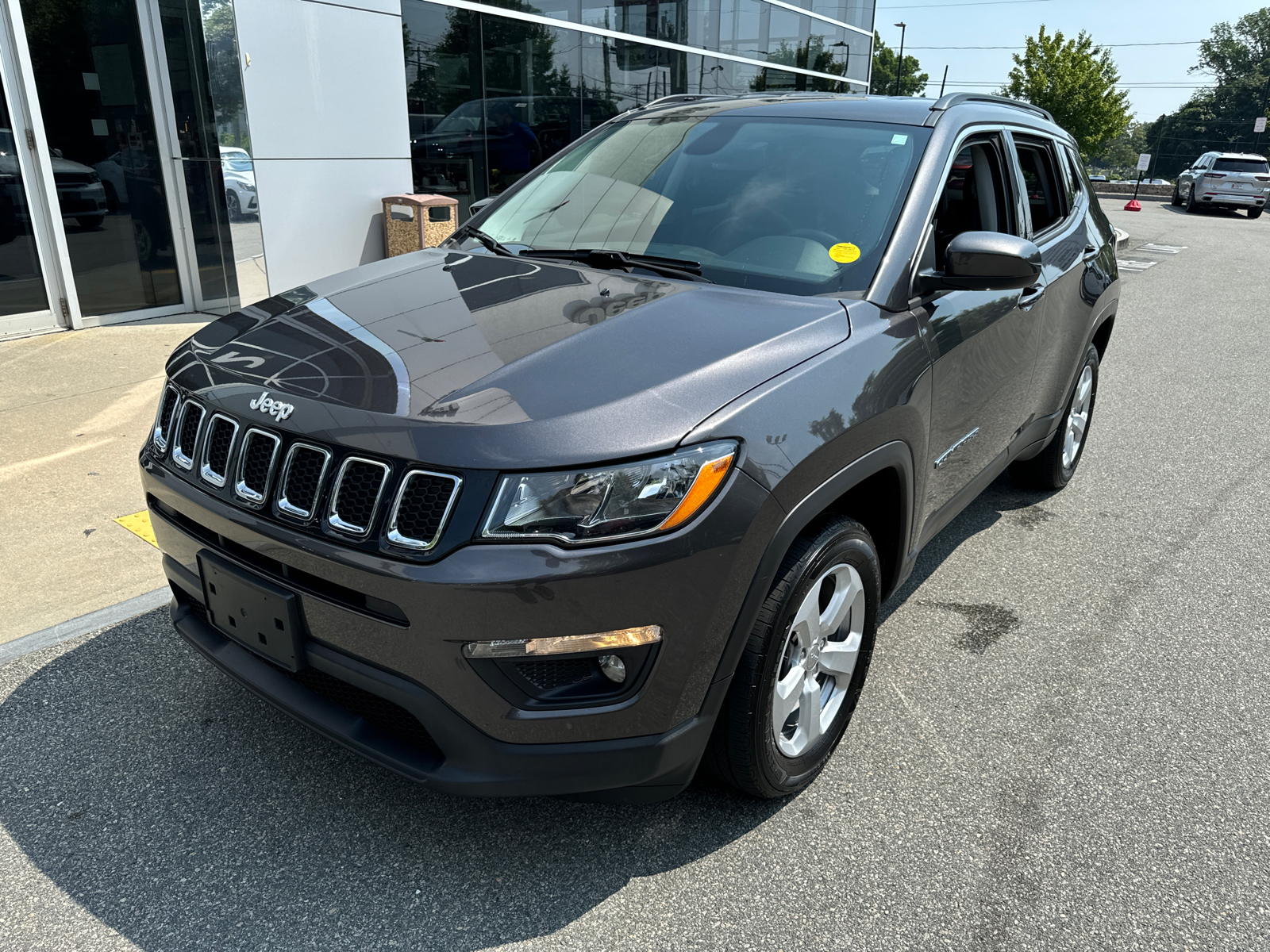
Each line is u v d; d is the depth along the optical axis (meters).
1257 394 6.84
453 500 1.78
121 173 7.15
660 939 2.02
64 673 2.89
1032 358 3.51
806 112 3.22
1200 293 11.63
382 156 8.34
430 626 1.80
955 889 2.19
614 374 1.98
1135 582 3.80
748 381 2.04
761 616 2.09
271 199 7.58
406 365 2.08
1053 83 46.44
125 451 4.60
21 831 2.26
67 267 6.91
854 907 2.12
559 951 1.98
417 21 8.55
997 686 3.04
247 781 2.46
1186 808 2.49
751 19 13.76
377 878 2.16
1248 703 2.99
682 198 2.98
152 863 2.18
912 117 3.07
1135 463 5.26
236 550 2.12
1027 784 2.57
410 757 1.97
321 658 1.98
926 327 2.59
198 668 2.95
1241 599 3.68
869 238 2.65
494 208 3.39
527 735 1.88
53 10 6.54
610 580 1.80
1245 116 89.25
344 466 1.88
